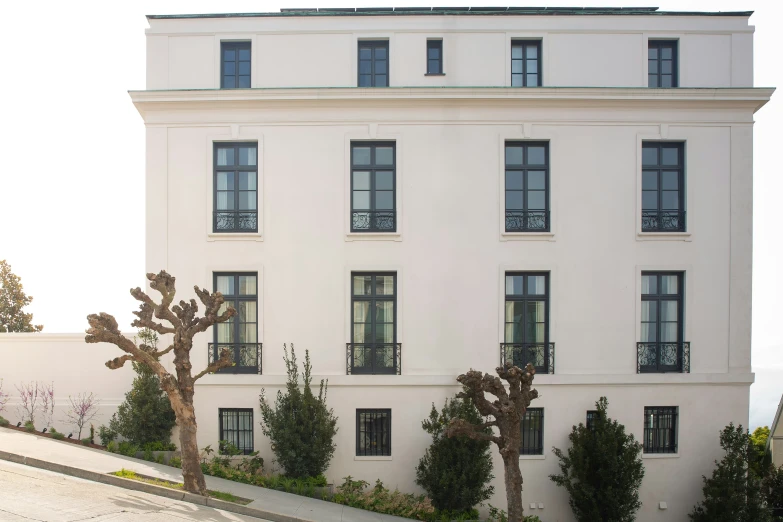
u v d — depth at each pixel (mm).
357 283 14016
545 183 14141
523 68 14391
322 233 13867
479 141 13969
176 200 13969
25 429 13883
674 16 14188
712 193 14023
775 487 13570
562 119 13984
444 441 12367
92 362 14312
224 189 14133
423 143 13969
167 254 13922
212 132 13992
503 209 13883
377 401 13516
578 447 12516
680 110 14016
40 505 8938
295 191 13922
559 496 13312
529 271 13930
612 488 12117
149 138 13992
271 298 13789
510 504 10156
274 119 13984
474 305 13805
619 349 13773
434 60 14344
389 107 13961
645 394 13625
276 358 13695
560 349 13727
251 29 14156
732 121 14055
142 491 10594
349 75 14133
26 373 14328
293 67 14133
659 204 14117
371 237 13820
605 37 14195
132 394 13250
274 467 13359
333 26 14164
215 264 13836
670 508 13391
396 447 13430
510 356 13750
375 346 13805
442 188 13930
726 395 13695
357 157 14164
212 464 12789
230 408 13578
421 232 13867
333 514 10984
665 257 13938
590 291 13852
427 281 13812
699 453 13531
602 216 13938
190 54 14164
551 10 14148
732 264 13961
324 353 13703
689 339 13828
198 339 13773
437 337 13750
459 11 14188
